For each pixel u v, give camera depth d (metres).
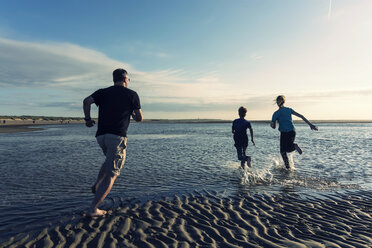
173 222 3.08
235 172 6.38
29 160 8.31
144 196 4.22
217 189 4.70
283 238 2.65
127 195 4.28
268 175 5.96
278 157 9.07
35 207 3.61
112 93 3.50
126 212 3.43
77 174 6.09
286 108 6.80
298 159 8.52
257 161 8.17
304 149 11.59
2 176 5.82
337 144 14.08
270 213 3.42
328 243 2.53
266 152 10.63
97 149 11.77
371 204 3.79
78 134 25.80
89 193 4.40
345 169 6.66
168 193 4.42
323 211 3.49
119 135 3.41
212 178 5.66
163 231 2.81
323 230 2.86
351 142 15.45
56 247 2.39
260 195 4.29
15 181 5.32
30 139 18.42
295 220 3.17
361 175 5.89
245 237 2.67
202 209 3.57
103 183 3.35
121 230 2.81
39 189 4.67
